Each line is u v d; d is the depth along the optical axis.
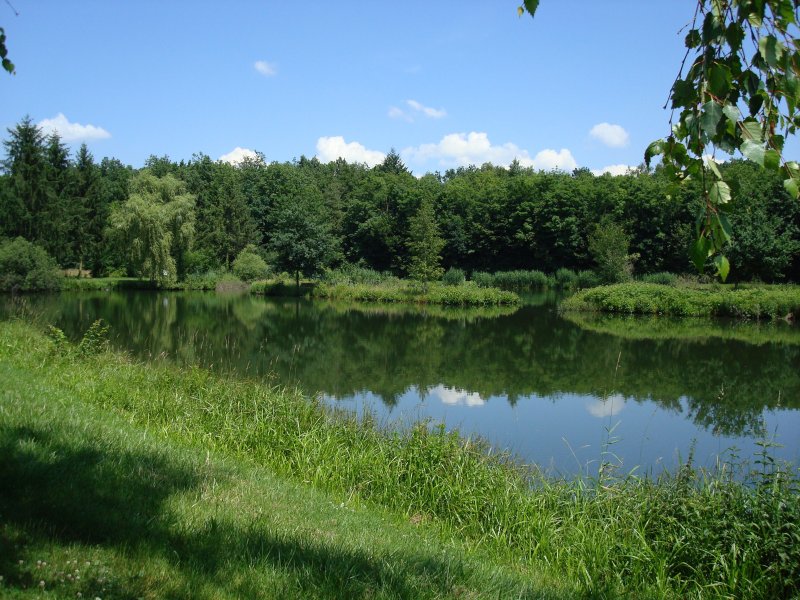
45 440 4.96
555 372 17.50
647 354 20.72
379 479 6.86
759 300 31.70
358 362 18.56
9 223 45.62
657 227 52.66
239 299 41.53
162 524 3.86
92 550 3.32
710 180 1.96
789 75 1.91
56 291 41.91
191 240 49.19
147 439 6.05
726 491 5.44
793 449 10.27
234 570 3.43
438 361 19.06
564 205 59.41
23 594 2.77
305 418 8.66
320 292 44.50
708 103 1.87
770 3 1.92
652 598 4.49
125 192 62.78
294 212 46.41
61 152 53.12
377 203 66.25
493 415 12.54
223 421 8.35
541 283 53.06
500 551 5.38
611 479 6.79
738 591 4.52
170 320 27.69
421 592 3.56
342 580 3.50
